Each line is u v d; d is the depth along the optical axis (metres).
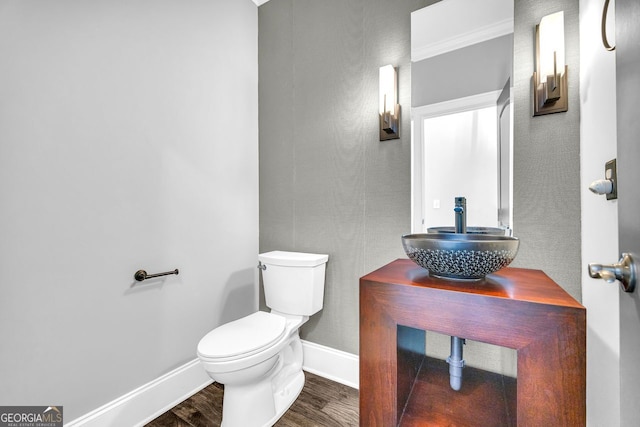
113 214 1.35
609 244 0.89
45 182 1.14
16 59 1.07
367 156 1.68
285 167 2.02
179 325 1.63
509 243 0.87
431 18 1.50
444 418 1.01
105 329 1.31
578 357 0.71
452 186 1.43
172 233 1.60
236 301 1.98
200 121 1.76
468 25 1.41
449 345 1.33
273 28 2.08
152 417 1.47
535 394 0.75
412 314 0.90
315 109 1.88
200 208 1.75
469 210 1.38
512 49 1.30
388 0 1.62
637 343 0.49
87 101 1.26
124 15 1.39
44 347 1.13
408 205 1.56
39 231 1.12
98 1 1.30
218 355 1.21
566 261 1.19
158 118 1.53
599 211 0.97
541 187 1.23
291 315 1.75
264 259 1.80
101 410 1.29
